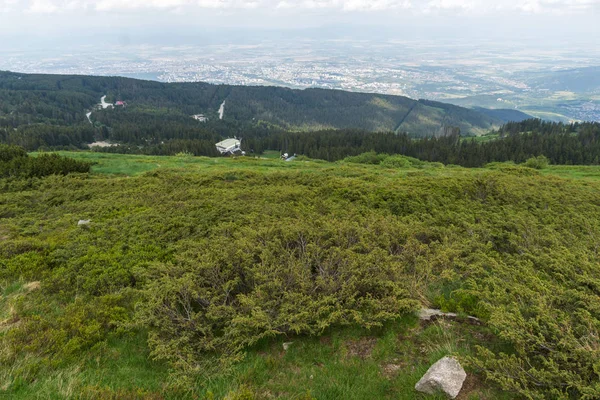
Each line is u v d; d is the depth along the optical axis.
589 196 16.55
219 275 8.01
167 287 7.18
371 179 22.95
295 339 6.49
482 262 8.73
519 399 4.80
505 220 12.41
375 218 11.99
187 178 22.19
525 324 5.50
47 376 5.50
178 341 6.16
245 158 42.22
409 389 5.15
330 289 7.22
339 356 5.99
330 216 12.48
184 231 11.76
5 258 9.77
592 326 5.36
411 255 9.02
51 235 11.85
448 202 15.16
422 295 7.50
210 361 5.95
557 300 6.40
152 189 18.72
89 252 10.01
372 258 8.38
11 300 7.66
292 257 8.36
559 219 12.70
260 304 6.79
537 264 8.66
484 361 5.40
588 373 4.73
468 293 7.30
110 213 14.23
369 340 6.30
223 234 10.92
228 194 16.89
